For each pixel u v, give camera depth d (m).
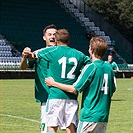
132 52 115.44
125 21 131.00
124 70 96.38
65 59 14.81
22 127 24.80
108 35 119.81
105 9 131.88
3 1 107.56
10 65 80.19
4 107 35.25
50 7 116.81
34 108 34.72
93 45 13.37
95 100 13.01
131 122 27.41
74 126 14.70
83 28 116.44
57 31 15.30
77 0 123.38
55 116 14.50
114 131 23.83
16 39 96.44
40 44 99.19
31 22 107.12
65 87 14.23
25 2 111.62
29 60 15.40
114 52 111.19
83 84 13.10
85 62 15.13
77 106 14.83
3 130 23.61
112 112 32.66
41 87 15.54
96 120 12.86
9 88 56.19
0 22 101.06
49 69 15.01
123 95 48.59
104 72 13.21
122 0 130.88
